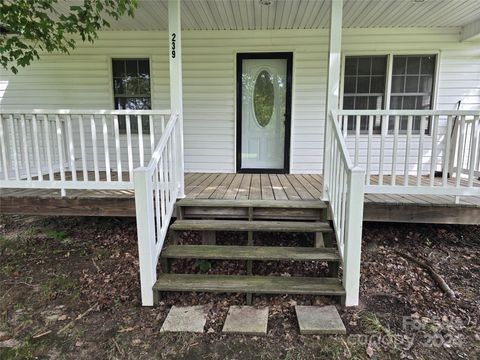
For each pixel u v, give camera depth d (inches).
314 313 95.9
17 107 232.4
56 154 215.5
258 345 85.0
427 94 215.3
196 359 80.7
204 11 181.0
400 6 171.6
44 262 136.6
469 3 167.5
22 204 147.1
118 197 143.1
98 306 103.7
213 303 103.3
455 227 160.1
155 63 221.1
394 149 133.5
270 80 221.5
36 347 85.5
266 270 123.3
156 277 107.6
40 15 139.6
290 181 191.8
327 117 135.0
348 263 99.0
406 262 130.5
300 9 178.1
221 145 228.7
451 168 205.5
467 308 100.3
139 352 83.1
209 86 222.8
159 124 226.8
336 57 133.9
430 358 80.2
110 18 193.9
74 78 227.1
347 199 100.3
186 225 123.4
